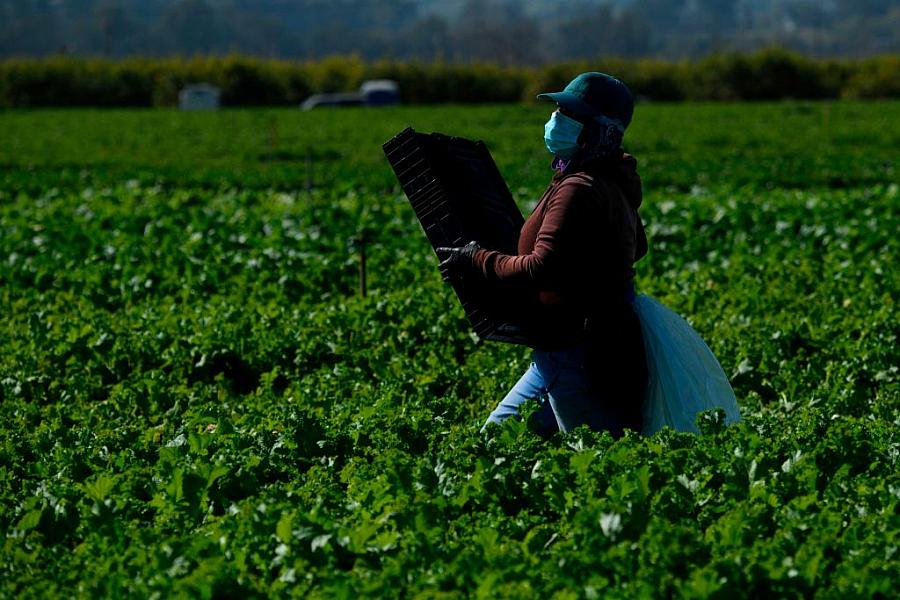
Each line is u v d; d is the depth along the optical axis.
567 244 21.23
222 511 22.47
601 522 19.03
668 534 18.28
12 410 32.28
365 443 25.98
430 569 18.56
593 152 21.61
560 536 20.09
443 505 20.73
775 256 52.62
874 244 54.75
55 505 22.19
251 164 128.00
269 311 42.06
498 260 21.73
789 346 36.81
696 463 21.61
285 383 37.44
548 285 21.61
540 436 24.47
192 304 45.59
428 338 39.12
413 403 29.11
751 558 18.28
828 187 92.50
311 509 20.61
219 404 32.88
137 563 19.05
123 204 73.00
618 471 21.28
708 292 44.75
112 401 32.66
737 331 37.88
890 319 38.53
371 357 36.16
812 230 57.78
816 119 198.62
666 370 22.44
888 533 19.02
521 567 17.94
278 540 19.61
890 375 33.75
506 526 20.36
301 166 121.56
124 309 46.59
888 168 107.31
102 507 21.19
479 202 23.98
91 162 131.75
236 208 72.94
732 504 20.38
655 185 96.06
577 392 22.83
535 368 24.00
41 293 50.22
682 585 17.39
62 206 75.06
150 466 24.55
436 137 23.41
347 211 66.00
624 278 22.19
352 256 52.00
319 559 19.08
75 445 26.67
